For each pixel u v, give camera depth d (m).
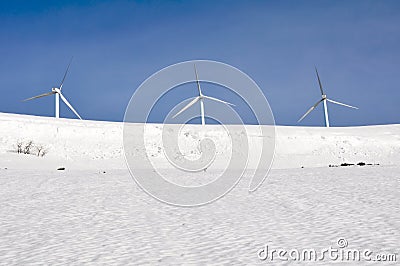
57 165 45.56
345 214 13.28
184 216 14.36
